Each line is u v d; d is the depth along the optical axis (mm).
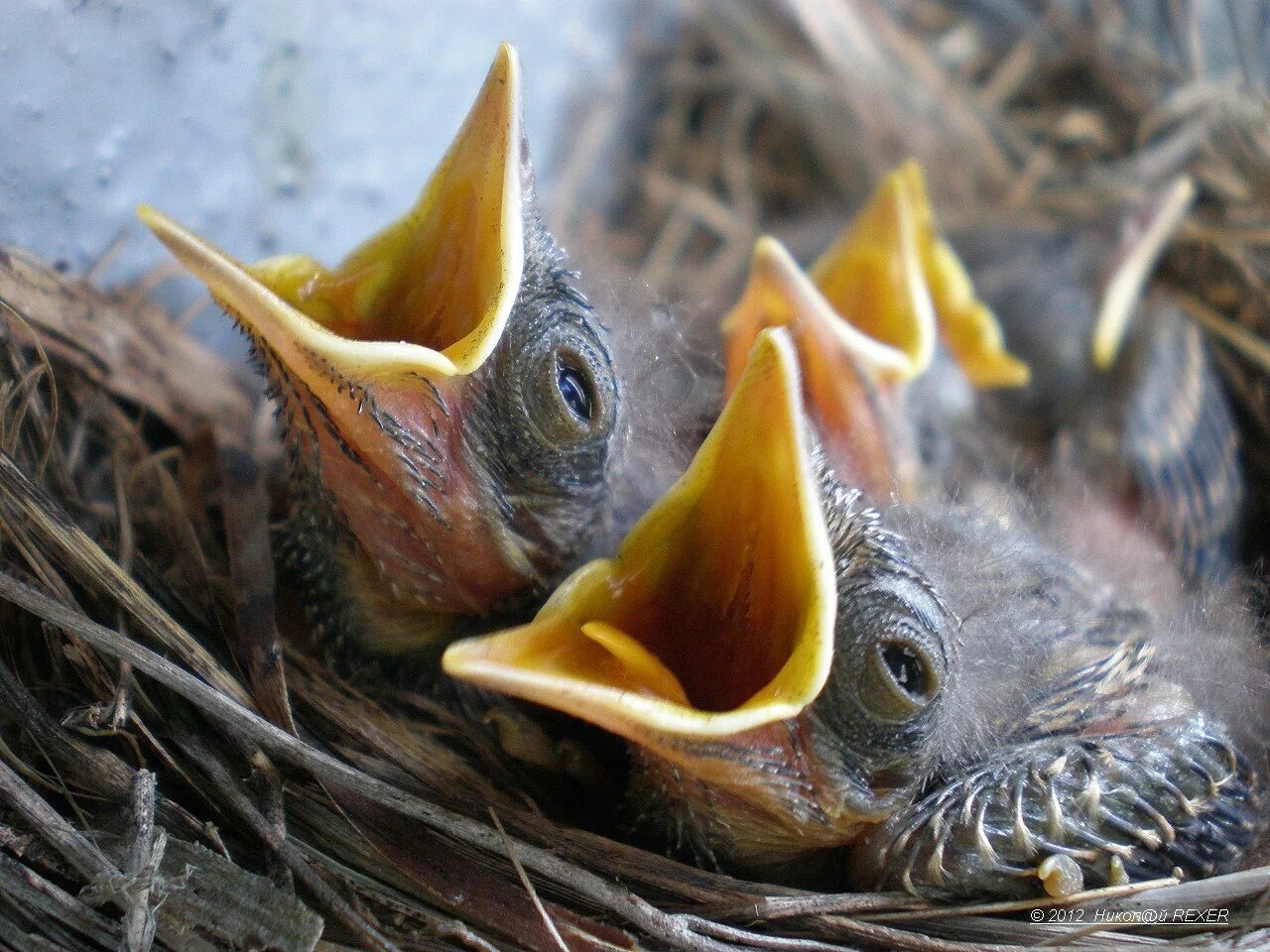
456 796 153
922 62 249
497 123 144
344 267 152
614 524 162
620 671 140
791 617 140
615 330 167
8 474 151
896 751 146
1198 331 210
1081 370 214
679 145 252
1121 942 150
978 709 158
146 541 167
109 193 177
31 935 136
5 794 140
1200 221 217
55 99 170
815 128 249
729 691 146
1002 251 232
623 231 242
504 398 149
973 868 153
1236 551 198
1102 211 229
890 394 180
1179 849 158
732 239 242
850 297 190
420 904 146
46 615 145
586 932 145
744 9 253
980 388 206
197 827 145
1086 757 159
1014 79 252
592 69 237
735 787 144
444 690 162
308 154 197
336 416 143
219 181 188
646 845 156
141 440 175
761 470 141
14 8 165
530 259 150
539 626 141
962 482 186
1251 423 206
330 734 156
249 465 177
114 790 144
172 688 149
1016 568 167
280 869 144
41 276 168
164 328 183
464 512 151
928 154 244
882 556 146
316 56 195
